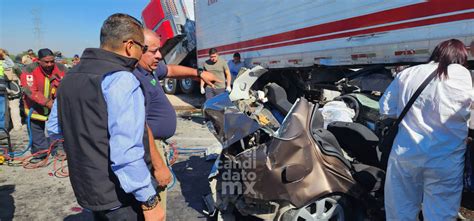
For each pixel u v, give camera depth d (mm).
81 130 1789
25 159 5742
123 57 1843
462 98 2361
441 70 2422
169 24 12711
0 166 5461
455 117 2398
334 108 4863
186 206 3945
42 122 5762
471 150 3436
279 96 3975
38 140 5781
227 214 3396
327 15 6215
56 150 5824
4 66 7738
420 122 2504
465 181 3623
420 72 2559
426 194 2582
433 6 4402
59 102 1891
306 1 6684
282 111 3928
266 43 8031
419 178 2590
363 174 3039
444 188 2500
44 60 5242
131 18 1913
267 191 2828
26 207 4020
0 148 6234
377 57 5301
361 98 5234
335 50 6125
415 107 2539
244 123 3033
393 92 2738
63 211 3918
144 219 2029
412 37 4719
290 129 2848
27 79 5320
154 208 1934
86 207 1912
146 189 1782
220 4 9906
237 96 4000
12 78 7895
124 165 1702
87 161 1806
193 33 12555
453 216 2527
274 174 2793
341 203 3018
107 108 1731
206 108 3391
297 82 7676
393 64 5230
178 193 4297
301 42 6922
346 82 6230
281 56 7559
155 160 2100
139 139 1748
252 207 3064
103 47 1854
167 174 2193
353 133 3662
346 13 5812
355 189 3008
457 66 2414
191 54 13305
